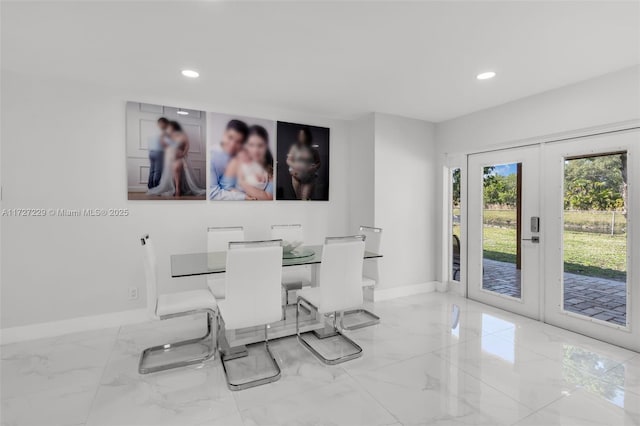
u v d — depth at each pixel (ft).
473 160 13.48
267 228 13.17
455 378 7.57
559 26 6.83
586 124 9.68
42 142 9.71
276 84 10.24
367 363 8.28
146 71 9.26
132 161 10.80
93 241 10.41
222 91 10.85
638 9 6.19
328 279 8.60
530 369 7.97
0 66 8.94
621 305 9.17
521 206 11.69
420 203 14.57
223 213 12.34
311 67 9.00
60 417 6.18
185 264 9.09
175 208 11.55
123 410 6.41
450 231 14.79
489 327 10.65
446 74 9.41
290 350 9.06
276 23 6.81
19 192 9.48
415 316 11.70
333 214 14.66
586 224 9.92
